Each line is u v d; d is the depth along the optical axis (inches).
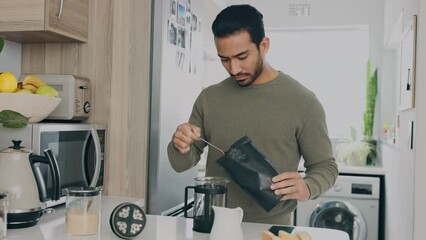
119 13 79.6
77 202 52.4
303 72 172.9
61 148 68.7
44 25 69.4
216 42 61.0
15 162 55.4
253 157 54.4
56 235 52.7
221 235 47.8
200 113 69.1
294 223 142.8
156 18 81.7
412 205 80.9
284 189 53.4
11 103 62.4
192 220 61.6
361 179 140.2
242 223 60.1
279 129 63.9
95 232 53.4
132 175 80.4
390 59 160.4
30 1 69.8
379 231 144.4
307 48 172.4
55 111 74.9
